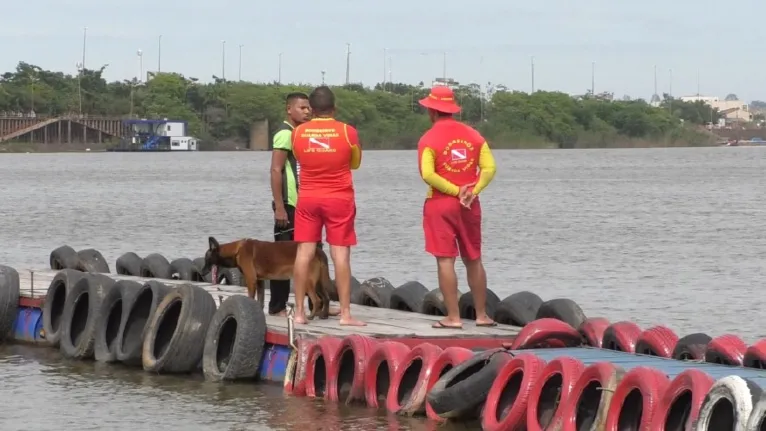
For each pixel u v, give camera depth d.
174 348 14.30
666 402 9.84
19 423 12.12
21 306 17.44
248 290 14.30
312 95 13.41
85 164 130.50
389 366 12.43
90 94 190.38
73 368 15.10
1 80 189.12
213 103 187.25
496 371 11.47
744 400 9.02
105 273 20.73
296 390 13.24
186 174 98.31
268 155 168.62
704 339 12.51
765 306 21.75
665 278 26.44
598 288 24.73
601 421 10.32
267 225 43.16
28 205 55.28
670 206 54.59
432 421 11.95
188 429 11.80
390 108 178.25
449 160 13.08
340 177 13.59
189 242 36.06
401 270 27.75
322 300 14.53
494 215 48.44
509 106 191.38
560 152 184.88
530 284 25.56
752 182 80.06
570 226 42.31
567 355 11.87
